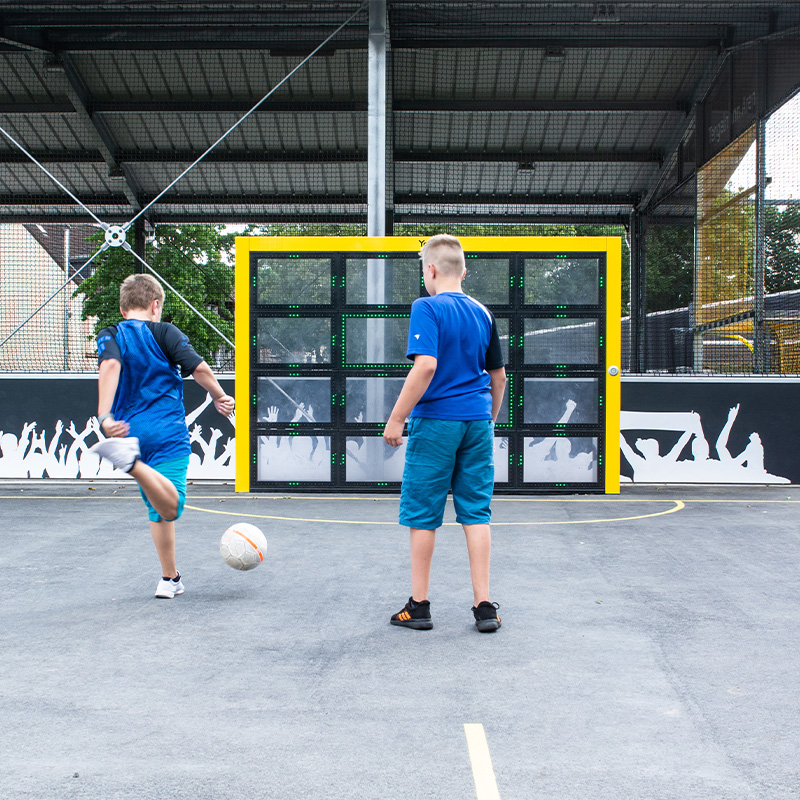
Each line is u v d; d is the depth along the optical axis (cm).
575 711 270
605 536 611
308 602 414
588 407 887
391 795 211
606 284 884
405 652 332
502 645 342
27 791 212
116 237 1055
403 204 1609
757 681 299
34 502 806
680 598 422
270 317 891
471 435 367
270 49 1246
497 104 1361
